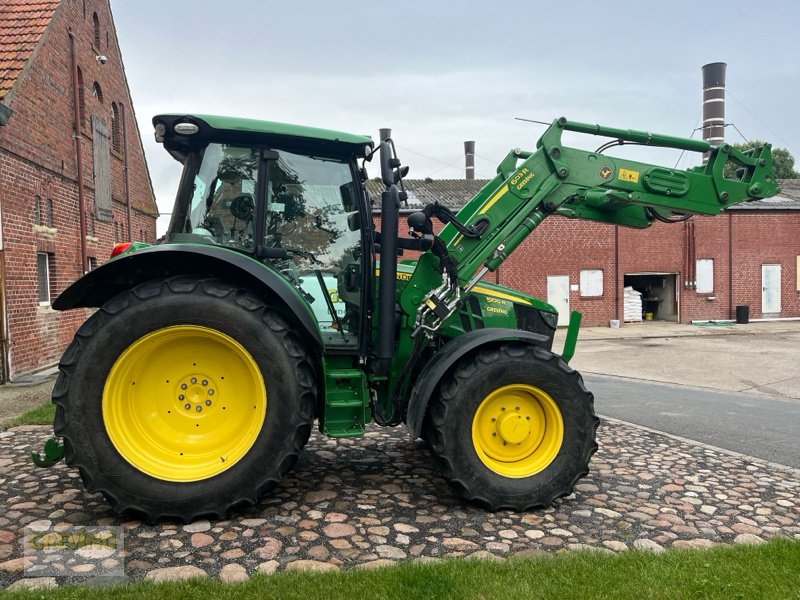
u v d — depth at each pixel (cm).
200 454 366
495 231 453
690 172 482
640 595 271
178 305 352
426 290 434
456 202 2225
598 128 468
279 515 371
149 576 289
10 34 1048
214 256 355
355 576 285
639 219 509
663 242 2216
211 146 398
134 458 348
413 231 430
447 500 405
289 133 392
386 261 395
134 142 1789
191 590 270
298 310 368
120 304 351
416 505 395
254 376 363
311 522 361
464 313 474
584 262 2166
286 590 271
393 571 290
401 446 544
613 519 379
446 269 427
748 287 2273
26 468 459
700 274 2245
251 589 272
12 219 939
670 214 509
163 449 363
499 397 398
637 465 501
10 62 980
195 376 370
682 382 1062
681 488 442
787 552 316
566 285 2155
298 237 411
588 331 2020
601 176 468
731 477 470
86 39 1319
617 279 2192
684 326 2150
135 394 362
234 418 373
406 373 429
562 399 396
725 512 395
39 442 541
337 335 418
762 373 1159
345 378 398
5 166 921
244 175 400
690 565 300
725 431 646
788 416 734
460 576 285
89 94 1330
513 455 402
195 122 384
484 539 344
